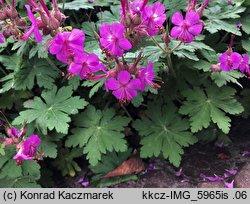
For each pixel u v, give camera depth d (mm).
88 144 325
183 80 352
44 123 311
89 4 365
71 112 317
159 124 341
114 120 336
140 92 318
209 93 337
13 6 272
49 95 333
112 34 224
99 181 340
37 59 346
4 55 362
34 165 313
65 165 351
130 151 350
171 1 362
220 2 365
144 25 234
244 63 296
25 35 236
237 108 328
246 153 354
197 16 244
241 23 358
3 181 316
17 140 273
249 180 320
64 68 358
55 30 235
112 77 240
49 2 367
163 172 342
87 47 340
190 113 329
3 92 340
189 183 329
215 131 362
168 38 281
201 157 355
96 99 368
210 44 373
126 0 230
